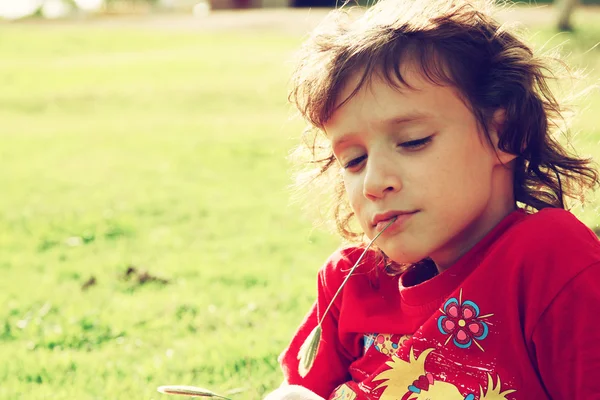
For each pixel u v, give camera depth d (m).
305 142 2.08
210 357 3.13
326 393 2.00
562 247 1.55
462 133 1.61
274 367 2.93
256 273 4.59
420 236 1.62
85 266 5.05
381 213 1.63
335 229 2.15
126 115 14.79
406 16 1.68
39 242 5.90
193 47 23.62
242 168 9.12
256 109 14.54
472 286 1.63
